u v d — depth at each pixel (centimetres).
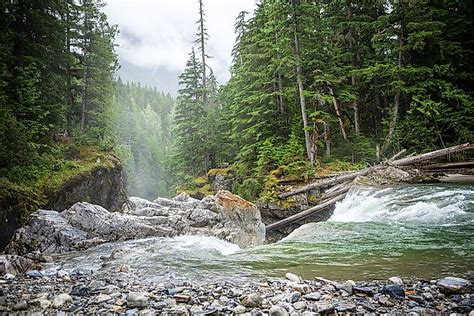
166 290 571
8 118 1519
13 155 1511
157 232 1329
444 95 2272
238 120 2775
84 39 2875
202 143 3406
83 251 1106
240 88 2930
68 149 2267
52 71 2153
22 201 1370
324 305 461
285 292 531
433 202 1320
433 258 705
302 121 2556
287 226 2072
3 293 582
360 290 513
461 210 1181
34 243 1160
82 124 2809
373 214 1380
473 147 1798
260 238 1546
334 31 2789
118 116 6000
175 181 4528
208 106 3706
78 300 534
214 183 3072
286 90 2475
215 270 718
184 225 1438
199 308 477
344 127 2578
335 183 2030
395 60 2839
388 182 1811
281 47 2339
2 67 1650
